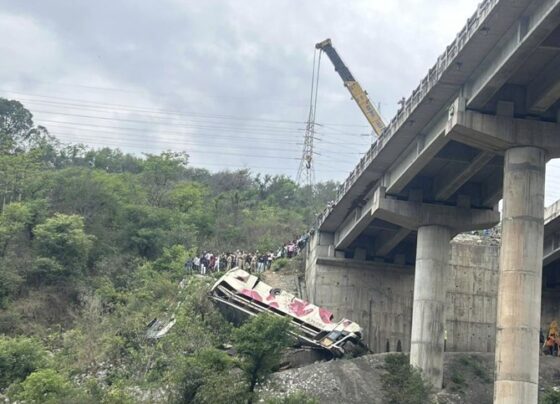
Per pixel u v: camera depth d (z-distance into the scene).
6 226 69.88
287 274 77.12
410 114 50.59
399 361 49.66
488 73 43.47
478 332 70.81
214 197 103.19
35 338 58.25
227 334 58.28
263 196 117.06
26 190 78.94
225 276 62.12
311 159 120.62
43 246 69.00
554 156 46.06
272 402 42.84
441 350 56.56
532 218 43.97
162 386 46.50
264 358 44.16
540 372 57.88
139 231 76.75
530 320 42.44
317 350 59.81
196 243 81.75
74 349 55.38
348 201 65.94
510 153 45.47
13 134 117.00
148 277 68.75
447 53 45.34
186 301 61.09
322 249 72.06
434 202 59.44
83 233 70.81
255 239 90.38
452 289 71.25
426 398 48.84
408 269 72.38
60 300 66.44
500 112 45.31
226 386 42.72
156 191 93.88
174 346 52.44
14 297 65.94
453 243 72.25
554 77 42.38
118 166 118.25
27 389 45.31
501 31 40.88
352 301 71.00
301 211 108.81
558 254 68.56
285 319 45.47
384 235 69.88
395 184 57.81
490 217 59.25
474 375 57.72
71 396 43.91
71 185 79.06
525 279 42.94
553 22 37.38
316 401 44.09
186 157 102.56
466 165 53.50
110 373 51.34
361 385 52.06
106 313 63.53
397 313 71.50
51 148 117.69
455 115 45.41
